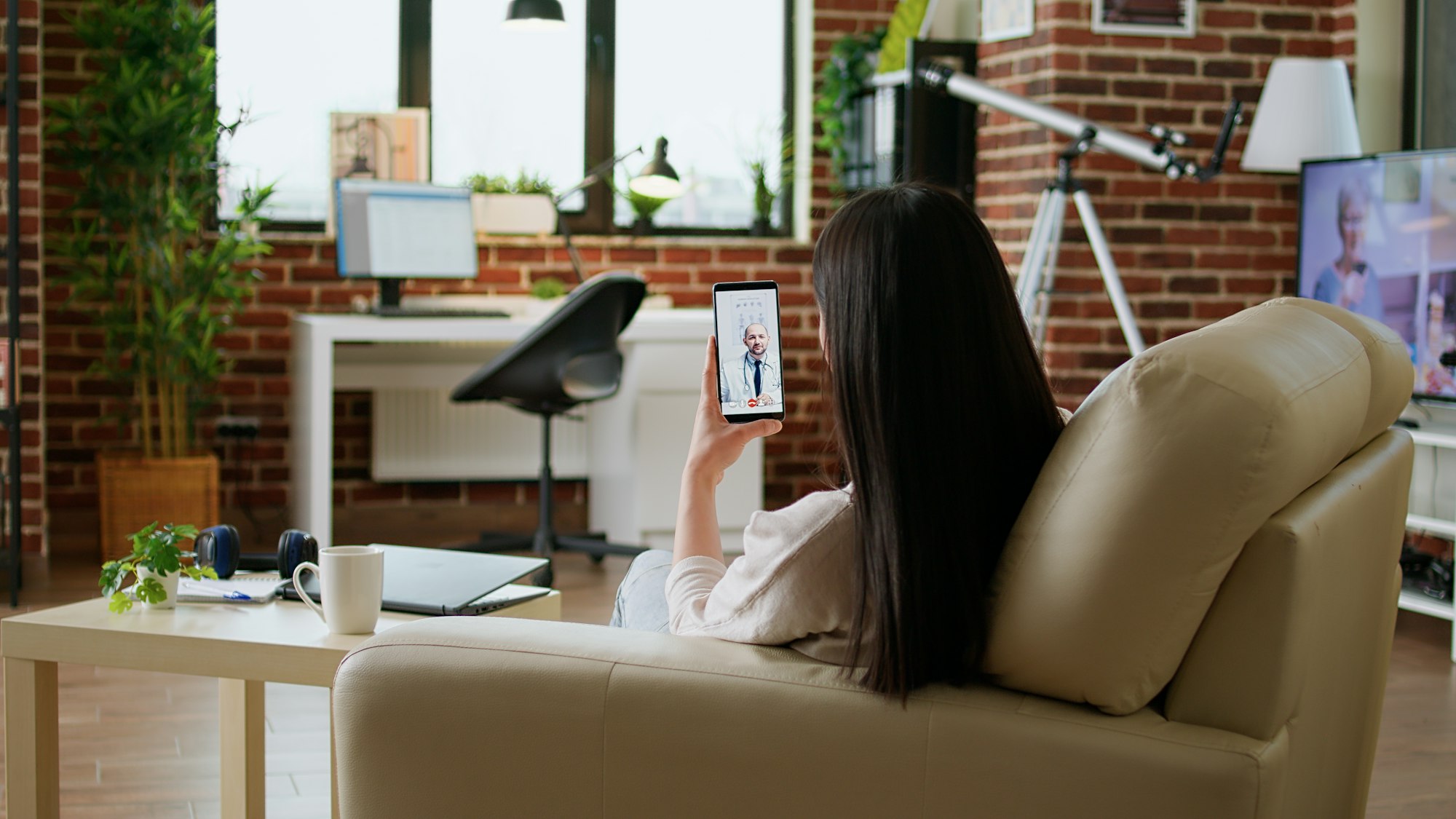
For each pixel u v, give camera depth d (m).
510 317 4.23
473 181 4.64
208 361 4.09
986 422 1.06
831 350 1.09
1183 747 0.96
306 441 3.95
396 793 1.16
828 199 4.90
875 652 1.04
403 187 4.32
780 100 5.02
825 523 1.10
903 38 4.61
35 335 3.91
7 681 1.54
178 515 4.03
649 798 1.10
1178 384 0.94
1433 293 3.42
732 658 1.12
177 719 2.60
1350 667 1.29
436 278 4.39
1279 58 4.15
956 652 1.04
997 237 4.23
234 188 4.52
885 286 1.05
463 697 1.14
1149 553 0.96
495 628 1.18
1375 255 3.58
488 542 4.08
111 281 4.01
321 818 2.10
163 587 1.58
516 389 3.83
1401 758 2.46
